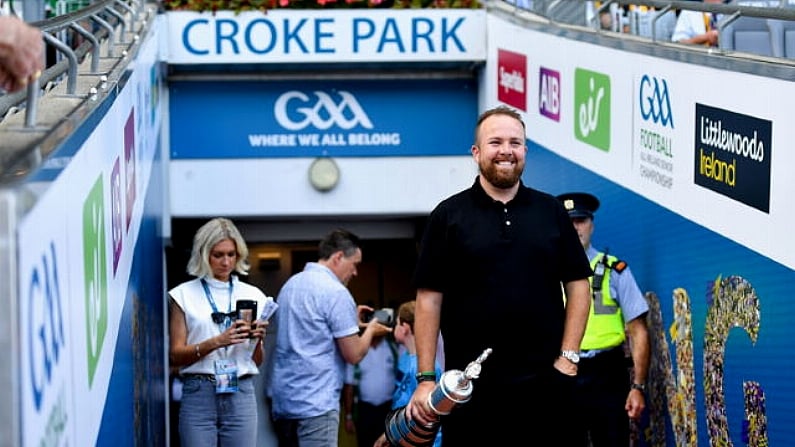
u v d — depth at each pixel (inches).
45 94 191.3
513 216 200.8
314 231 457.7
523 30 375.6
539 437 202.5
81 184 154.3
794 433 219.6
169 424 398.9
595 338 289.6
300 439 318.7
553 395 201.6
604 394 289.4
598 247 325.1
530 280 199.6
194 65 407.8
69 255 141.0
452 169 428.1
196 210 419.8
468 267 200.1
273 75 420.2
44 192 122.1
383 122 425.7
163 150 415.2
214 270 296.5
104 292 180.5
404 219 460.1
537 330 200.1
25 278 109.1
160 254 368.5
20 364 104.7
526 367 200.5
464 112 428.1
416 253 479.2
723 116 246.1
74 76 187.8
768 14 234.2
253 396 296.7
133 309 241.0
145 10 342.3
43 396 120.2
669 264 278.1
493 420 201.6
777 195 222.2
